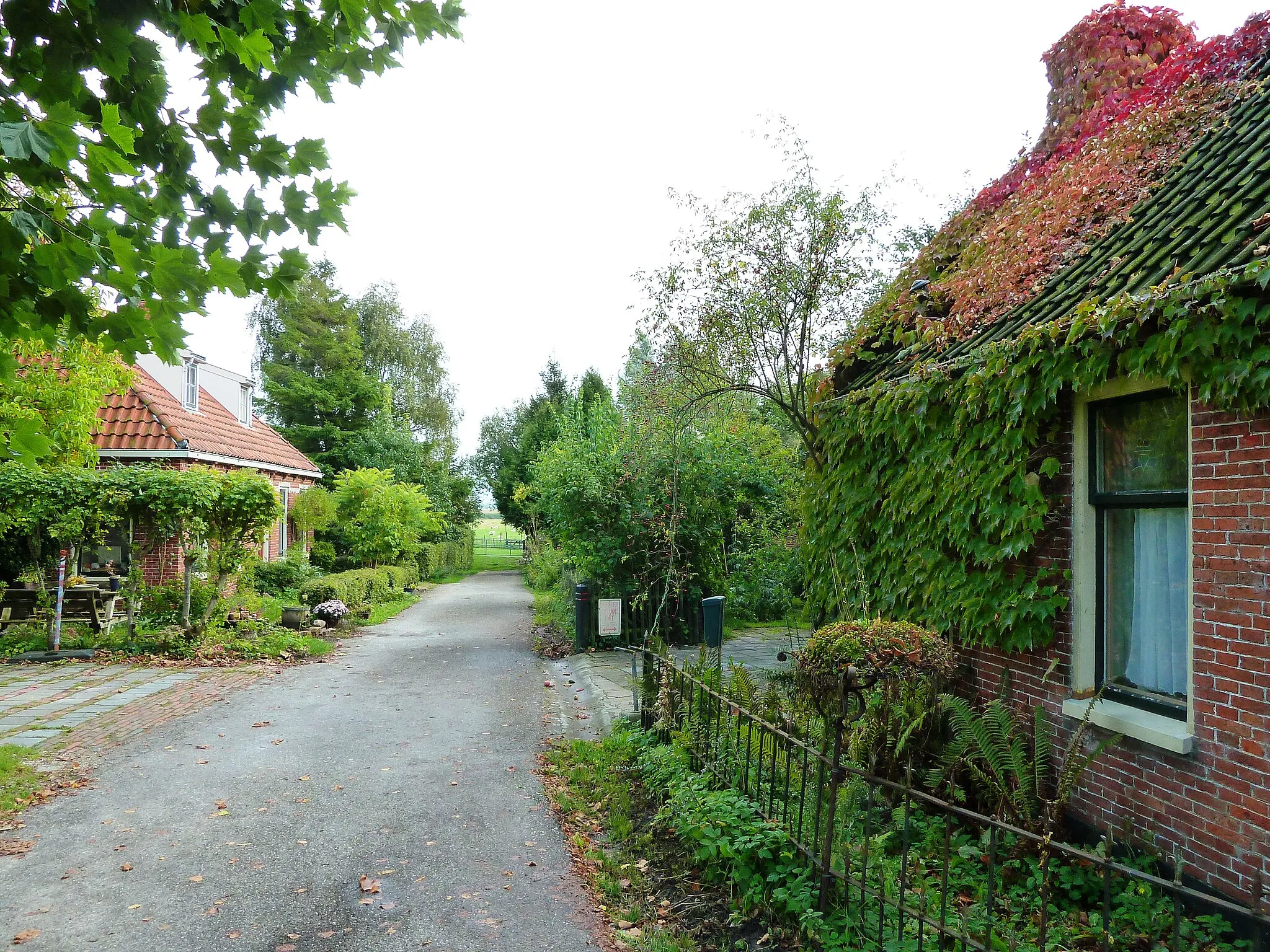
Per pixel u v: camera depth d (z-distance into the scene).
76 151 2.17
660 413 10.34
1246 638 3.52
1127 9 7.59
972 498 5.23
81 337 3.24
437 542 34.16
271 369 33.62
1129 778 4.15
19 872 4.33
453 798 5.60
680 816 4.59
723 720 5.16
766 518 14.87
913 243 10.53
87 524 11.48
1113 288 4.54
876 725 4.91
